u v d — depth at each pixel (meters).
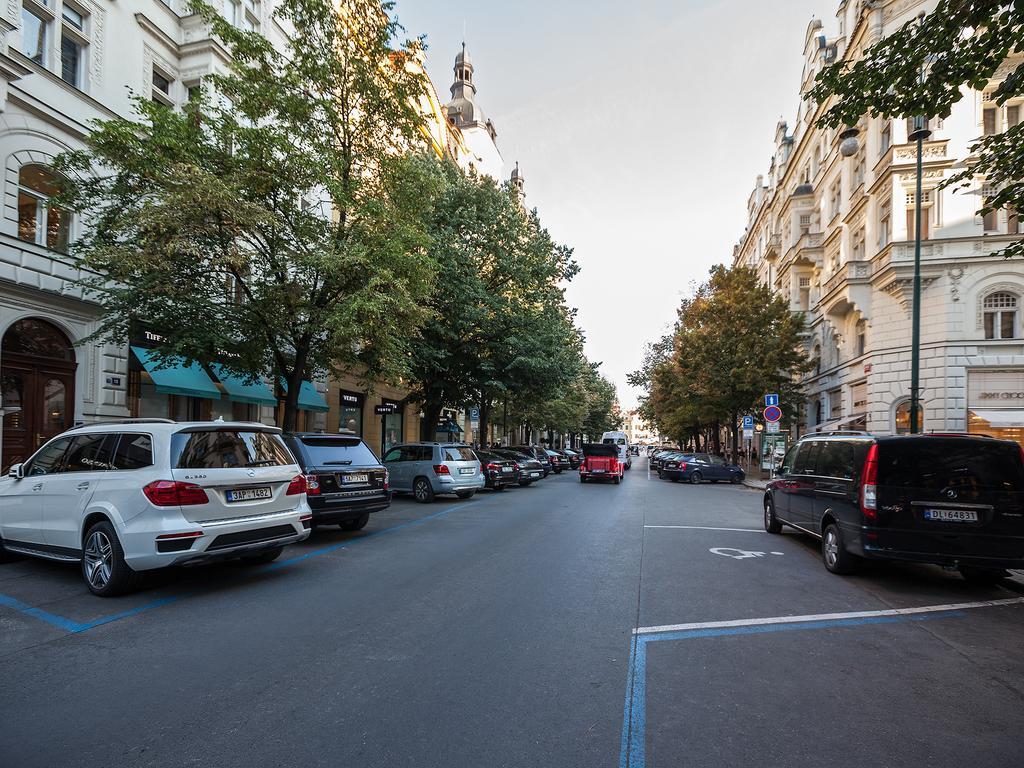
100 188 11.13
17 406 11.82
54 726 3.36
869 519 6.72
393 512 13.36
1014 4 5.45
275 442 7.12
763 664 4.40
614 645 4.73
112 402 13.80
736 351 27.50
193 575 7.00
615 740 3.24
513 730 3.34
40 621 5.26
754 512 14.25
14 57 11.28
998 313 20.47
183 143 10.41
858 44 23.81
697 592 6.41
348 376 23.92
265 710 3.56
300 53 12.57
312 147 12.61
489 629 5.07
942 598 6.41
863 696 3.86
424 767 2.95
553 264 22.31
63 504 6.56
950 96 6.25
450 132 34.44
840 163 28.31
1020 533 6.46
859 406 25.47
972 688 4.02
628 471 40.34
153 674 4.10
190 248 10.02
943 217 20.77
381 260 11.63
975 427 20.22
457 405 23.73
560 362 22.41
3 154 11.52
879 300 22.92
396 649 4.59
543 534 10.13
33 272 11.98
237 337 12.95
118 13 14.17
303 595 6.13
